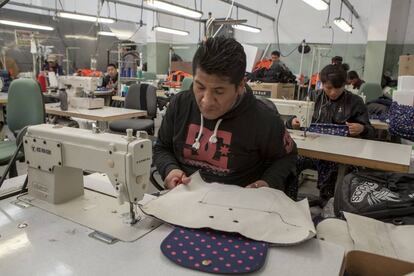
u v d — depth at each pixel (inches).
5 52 306.2
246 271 26.7
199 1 392.2
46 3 386.9
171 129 54.9
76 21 374.3
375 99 181.2
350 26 303.3
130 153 34.5
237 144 50.1
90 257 28.9
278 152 52.6
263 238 31.4
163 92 224.8
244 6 343.9
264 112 51.1
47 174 39.9
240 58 40.1
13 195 42.3
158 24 378.9
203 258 28.4
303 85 217.6
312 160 95.9
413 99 120.0
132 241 31.7
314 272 27.3
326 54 324.8
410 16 312.0
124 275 26.4
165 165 51.3
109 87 228.2
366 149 78.9
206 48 39.5
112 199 41.8
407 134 113.6
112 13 426.0
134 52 233.1
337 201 59.5
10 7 348.2
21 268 27.1
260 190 41.2
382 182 58.8
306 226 33.5
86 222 35.3
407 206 50.3
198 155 51.9
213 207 36.4
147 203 38.4
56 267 27.3
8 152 85.1
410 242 37.2
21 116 99.6
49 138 39.6
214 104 42.3
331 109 108.0
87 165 37.5
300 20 359.6
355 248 35.5
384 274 30.1
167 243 30.6
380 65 312.2
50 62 233.1
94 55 369.1
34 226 34.2
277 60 265.1
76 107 141.2
